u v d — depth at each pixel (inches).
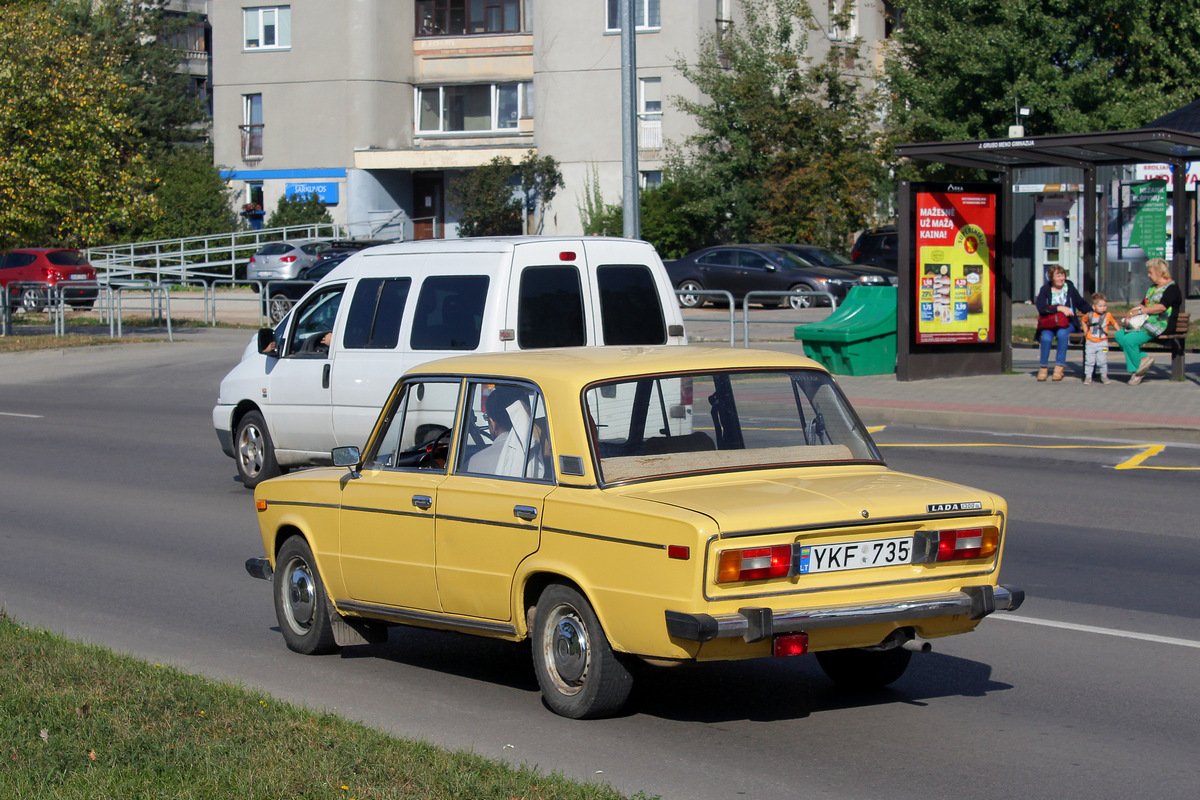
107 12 2655.0
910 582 256.7
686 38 2087.8
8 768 225.1
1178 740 260.7
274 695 295.9
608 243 485.4
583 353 295.3
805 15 1884.8
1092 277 949.2
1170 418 703.1
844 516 248.1
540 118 2233.0
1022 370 937.5
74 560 454.3
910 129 1732.3
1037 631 346.6
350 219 2375.7
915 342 885.2
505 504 273.4
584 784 224.8
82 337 1385.3
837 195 1817.2
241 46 2431.1
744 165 1860.2
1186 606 370.0
